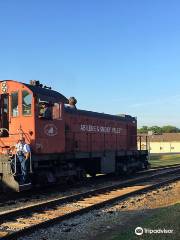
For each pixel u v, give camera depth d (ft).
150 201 53.88
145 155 103.19
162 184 71.26
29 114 59.62
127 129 93.91
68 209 46.60
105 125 83.97
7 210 45.19
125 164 90.89
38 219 40.88
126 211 46.65
